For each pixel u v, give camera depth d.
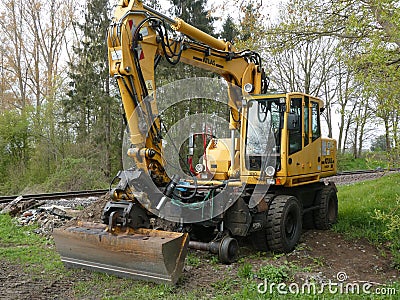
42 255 6.34
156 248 4.88
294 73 22.22
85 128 22.75
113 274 5.34
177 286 5.06
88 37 22.73
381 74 5.77
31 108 22.77
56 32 26.64
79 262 5.56
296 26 8.60
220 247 5.98
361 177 20.72
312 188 8.33
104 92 22.14
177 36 6.32
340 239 7.70
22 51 26.31
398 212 8.07
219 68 7.05
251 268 5.71
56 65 26.83
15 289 4.95
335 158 9.12
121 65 5.59
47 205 10.53
